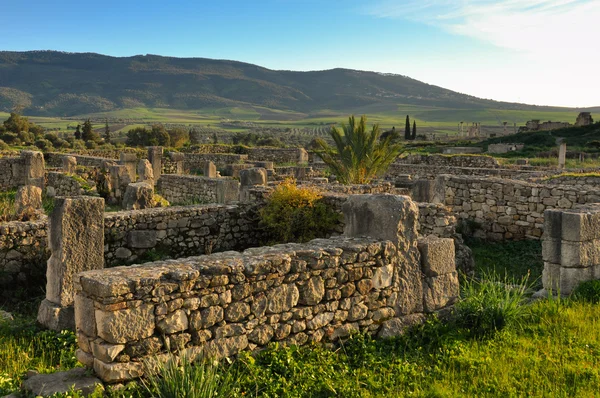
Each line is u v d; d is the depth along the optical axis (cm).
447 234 1201
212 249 1205
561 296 914
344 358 610
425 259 729
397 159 3562
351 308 654
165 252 1142
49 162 3316
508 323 731
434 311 735
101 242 838
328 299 632
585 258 920
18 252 1046
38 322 808
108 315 479
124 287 486
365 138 2102
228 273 550
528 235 1485
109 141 6975
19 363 636
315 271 622
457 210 1645
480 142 5709
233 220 1235
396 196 710
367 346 641
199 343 530
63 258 799
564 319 763
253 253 632
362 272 664
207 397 476
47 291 827
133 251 1110
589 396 526
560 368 595
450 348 654
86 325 508
